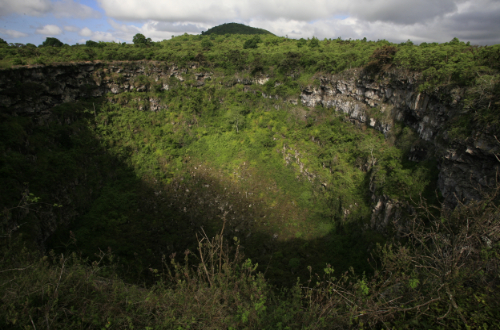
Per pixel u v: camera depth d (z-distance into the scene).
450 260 6.38
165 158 41.84
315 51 52.88
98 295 8.35
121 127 43.03
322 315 7.36
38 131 32.59
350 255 27.59
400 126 31.59
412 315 6.77
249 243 30.38
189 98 51.22
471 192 18.98
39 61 36.72
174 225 32.62
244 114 50.03
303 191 36.75
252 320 7.62
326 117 43.59
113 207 33.41
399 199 24.73
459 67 24.14
